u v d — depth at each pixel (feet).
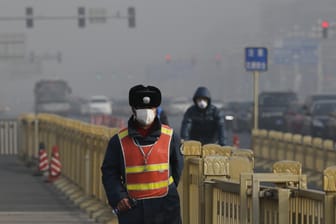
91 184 116.67
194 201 73.77
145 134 56.13
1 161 203.00
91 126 118.93
